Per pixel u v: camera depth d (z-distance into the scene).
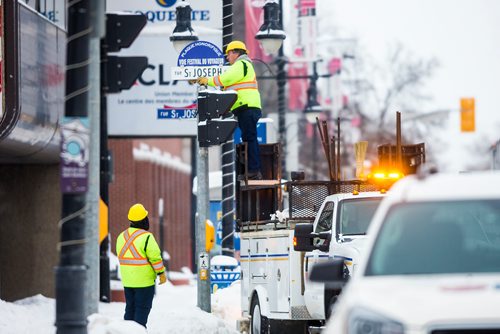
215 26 69.31
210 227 45.41
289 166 90.75
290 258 36.84
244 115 44.19
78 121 25.64
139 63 28.69
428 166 20.95
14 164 56.12
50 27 49.56
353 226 33.94
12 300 56.12
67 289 25.16
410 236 19.50
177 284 83.31
